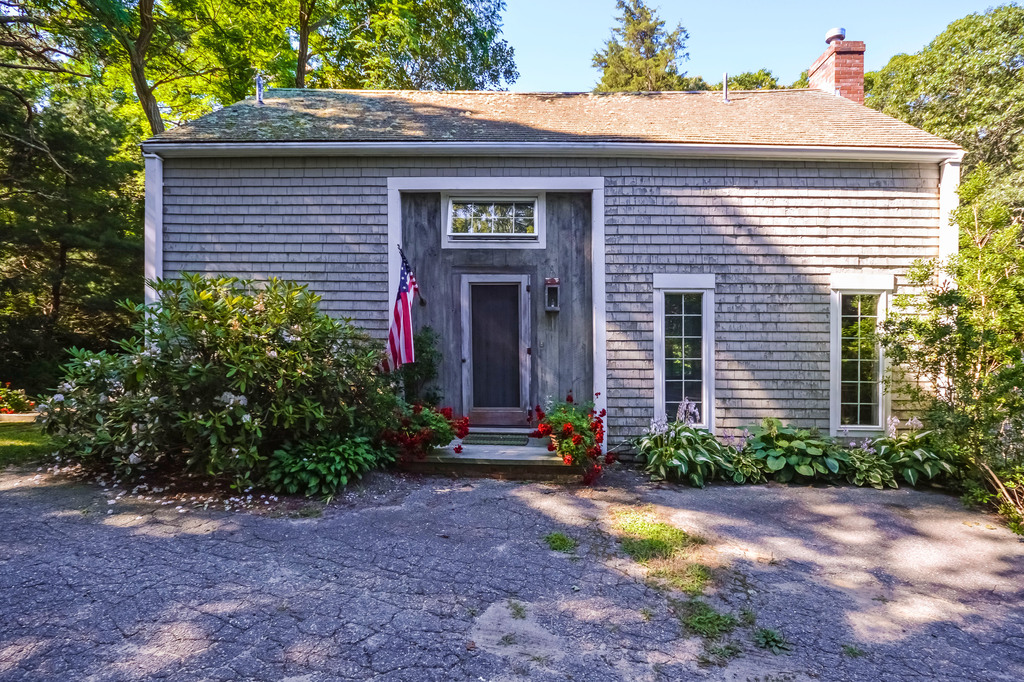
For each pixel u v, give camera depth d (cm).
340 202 700
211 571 363
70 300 1511
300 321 552
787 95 931
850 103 875
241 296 544
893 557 436
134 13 1170
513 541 434
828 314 703
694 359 708
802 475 627
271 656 279
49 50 1144
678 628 326
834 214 703
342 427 563
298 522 450
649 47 3044
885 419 697
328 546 409
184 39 1334
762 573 400
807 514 523
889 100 1881
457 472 599
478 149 680
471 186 698
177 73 1573
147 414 509
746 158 699
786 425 699
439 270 715
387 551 405
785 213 701
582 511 505
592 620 330
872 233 703
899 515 525
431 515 479
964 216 648
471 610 334
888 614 354
